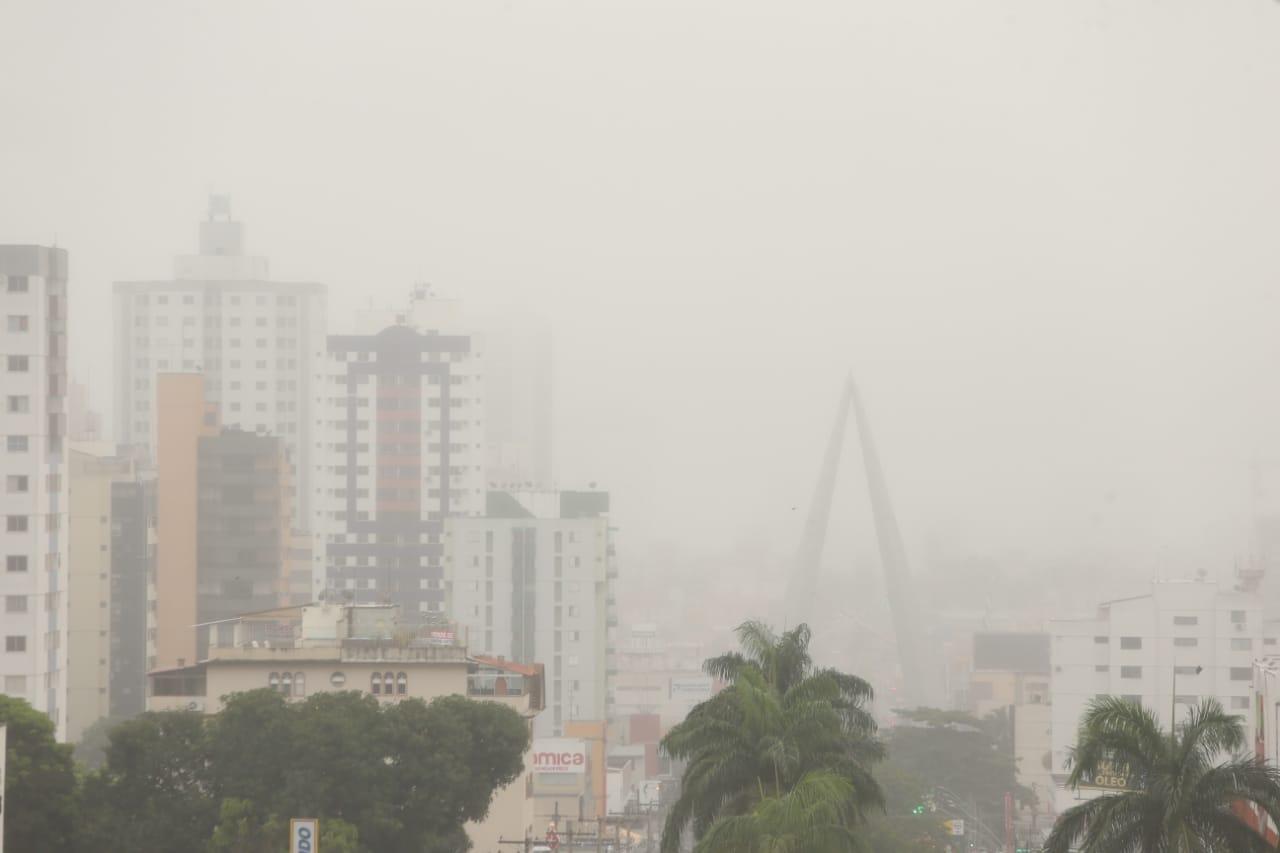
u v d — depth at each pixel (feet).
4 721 415.64
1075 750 252.01
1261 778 237.66
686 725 313.94
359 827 434.71
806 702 304.71
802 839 272.51
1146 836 239.91
